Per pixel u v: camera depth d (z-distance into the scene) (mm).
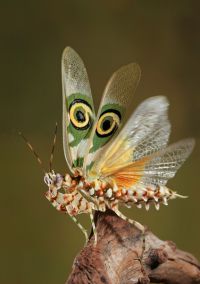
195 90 657
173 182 562
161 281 285
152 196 302
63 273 492
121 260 281
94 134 300
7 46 632
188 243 525
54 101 620
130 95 302
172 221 529
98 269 277
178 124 644
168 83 659
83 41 656
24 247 506
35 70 630
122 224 286
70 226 513
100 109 299
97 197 299
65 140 298
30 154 586
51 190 302
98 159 300
